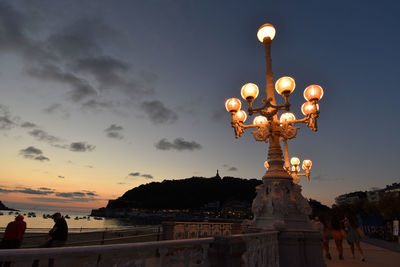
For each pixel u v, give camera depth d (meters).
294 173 11.74
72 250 1.64
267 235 4.74
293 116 9.61
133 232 10.39
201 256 2.81
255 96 6.24
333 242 15.40
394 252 10.70
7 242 5.71
